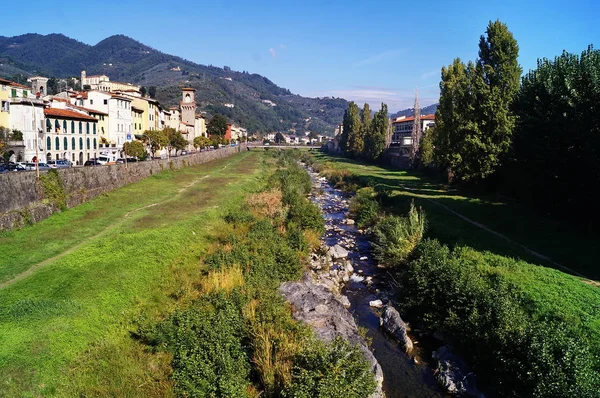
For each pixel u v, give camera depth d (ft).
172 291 76.18
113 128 278.05
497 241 102.37
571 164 107.24
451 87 190.60
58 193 123.03
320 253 117.91
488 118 160.25
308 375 47.88
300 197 170.09
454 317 69.15
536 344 52.31
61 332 54.80
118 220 118.93
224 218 134.51
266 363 54.24
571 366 48.44
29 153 197.47
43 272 74.90
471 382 59.11
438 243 98.78
